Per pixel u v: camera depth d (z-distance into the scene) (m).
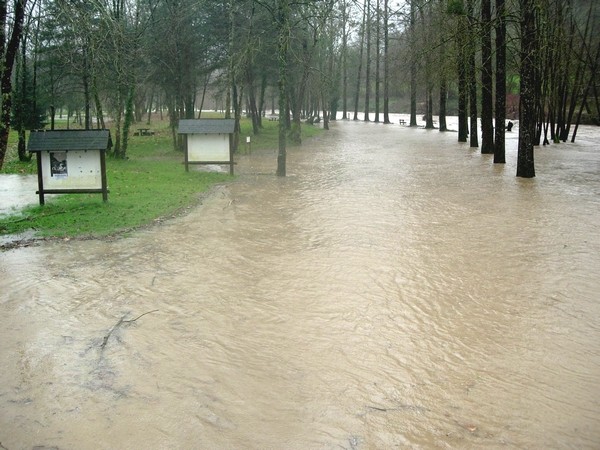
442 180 20.39
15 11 12.51
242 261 10.29
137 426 5.20
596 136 41.53
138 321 7.57
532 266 9.91
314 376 6.14
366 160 27.64
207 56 33.56
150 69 30.83
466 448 4.88
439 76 29.44
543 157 27.86
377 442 4.97
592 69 37.72
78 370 6.24
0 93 12.26
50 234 12.02
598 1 40.81
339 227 12.91
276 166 25.06
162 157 28.95
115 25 13.70
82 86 33.81
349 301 8.32
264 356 6.60
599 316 7.72
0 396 5.70
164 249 11.05
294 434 5.09
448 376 6.13
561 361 6.46
